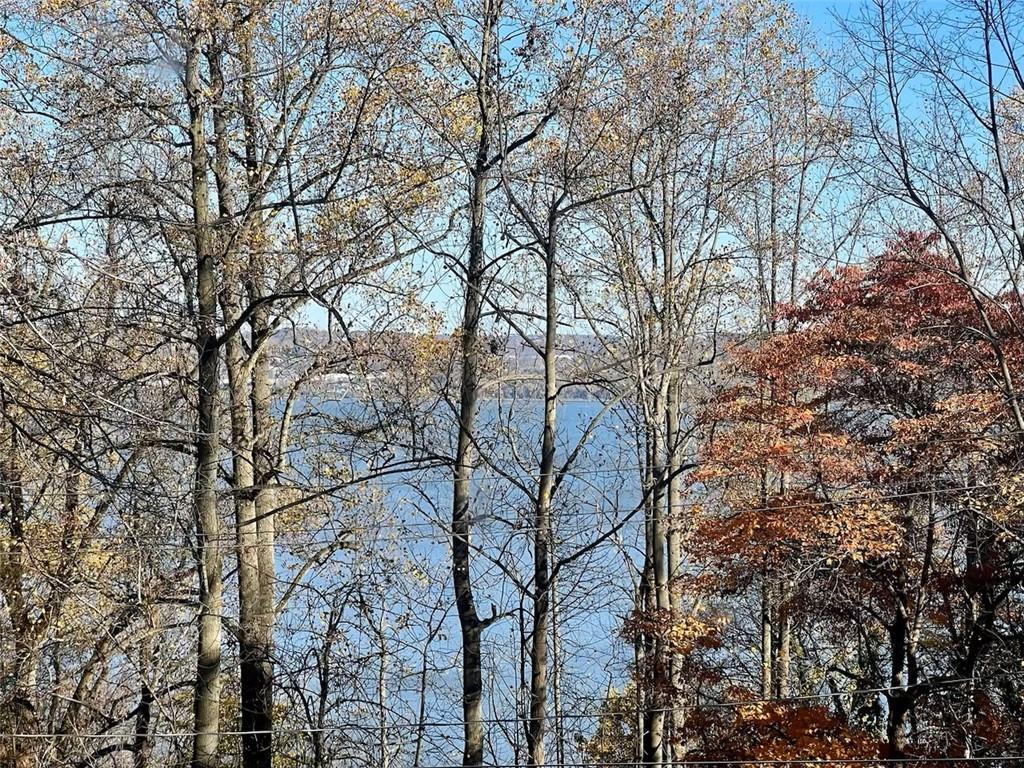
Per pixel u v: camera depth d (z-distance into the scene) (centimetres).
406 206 1583
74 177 1391
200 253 1549
